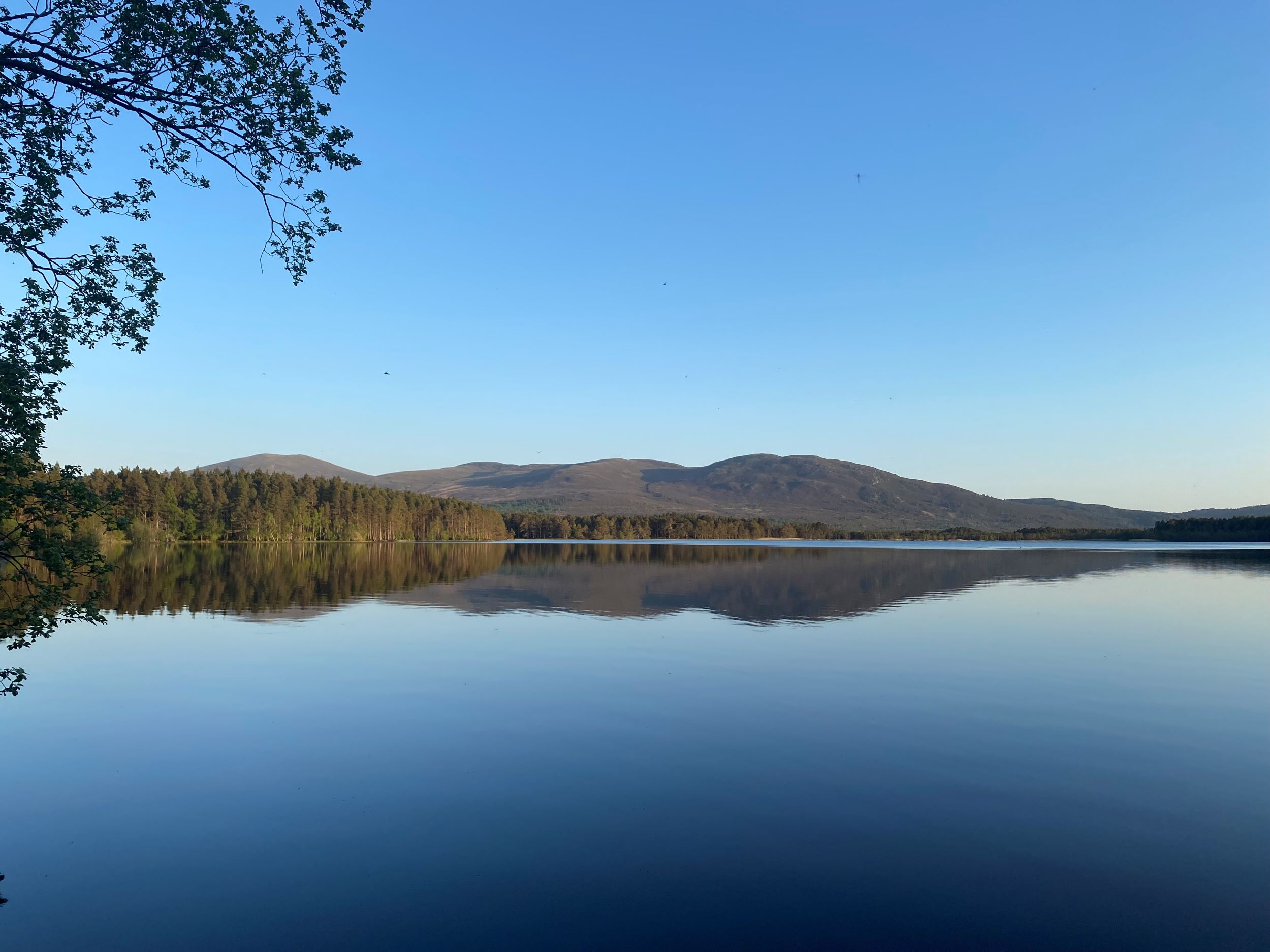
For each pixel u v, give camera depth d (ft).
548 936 26.84
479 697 58.65
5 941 26.48
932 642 83.66
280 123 36.99
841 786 40.42
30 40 34.04
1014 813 37.04
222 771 42.50
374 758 44.62
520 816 36.55
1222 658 75.31
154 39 35.19
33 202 37.14
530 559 269.44
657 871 31.42
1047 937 26.78
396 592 137.18
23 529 37.11
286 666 69.56
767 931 27.12
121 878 30.83
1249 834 34.78
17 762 43.98
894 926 27.48
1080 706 56.34
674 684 63.10
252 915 28.12
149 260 40.83
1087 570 206.80
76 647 78.79
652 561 252.01
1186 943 26.40
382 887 30.12
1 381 36.91
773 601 124.88
